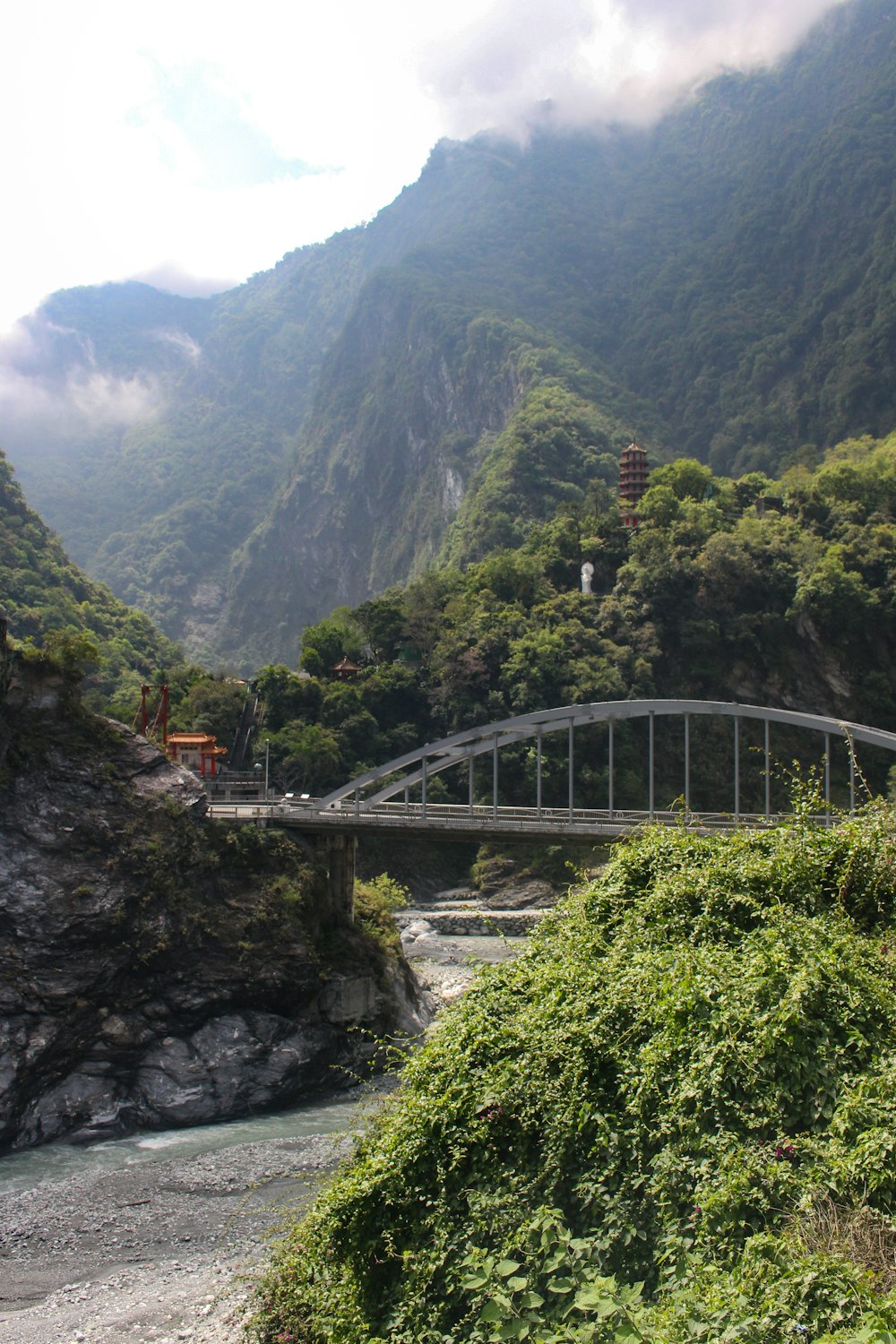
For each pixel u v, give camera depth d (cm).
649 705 6306
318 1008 5438
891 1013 1833
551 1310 1587
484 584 15462
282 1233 2977
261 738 12650
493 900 11419
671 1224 1609
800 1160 1623
